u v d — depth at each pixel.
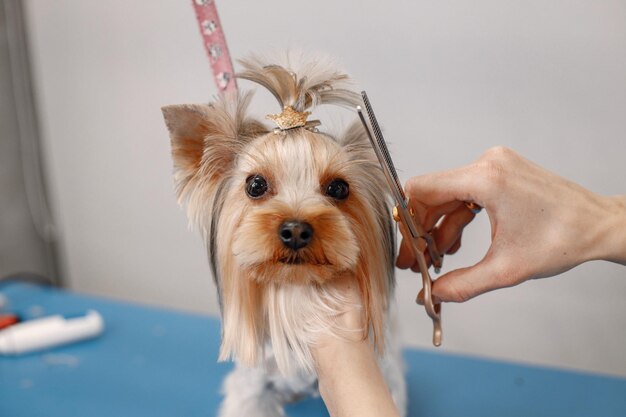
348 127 0.43
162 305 1.02
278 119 0.40
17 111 1.00
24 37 0.98
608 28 0.70
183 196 0.44
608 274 0.78
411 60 0.77
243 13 0.82
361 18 0.78
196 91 0.90
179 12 0.87
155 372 0.65
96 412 0.58
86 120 0.99
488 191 0.37
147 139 0.95
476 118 0.77
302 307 0.40
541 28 0.72
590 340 0.80
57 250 1.07
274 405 0.52
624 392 0.62
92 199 1.03
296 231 0.36
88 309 0.80
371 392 0.35
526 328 0.83
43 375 0.64
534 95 0.74
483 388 0.63
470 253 0.81
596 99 0.72
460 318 0.85
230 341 0.43
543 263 0.38
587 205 0.39
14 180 1.00
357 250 0.39
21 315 0.77
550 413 0.59
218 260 0.43
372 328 0.42
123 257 1.03
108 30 0.92
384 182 0.43
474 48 0.75
